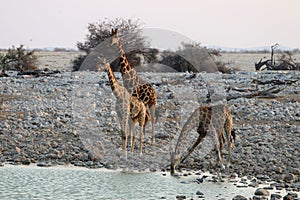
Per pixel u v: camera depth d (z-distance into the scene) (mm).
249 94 82750
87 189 39062
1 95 83938
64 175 42938
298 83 98188
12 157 48875
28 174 43219
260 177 41656
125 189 38594
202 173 43688
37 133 58094
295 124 63188
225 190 38188
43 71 117938
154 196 36938
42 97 83375
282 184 39344
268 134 56719
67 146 52938
